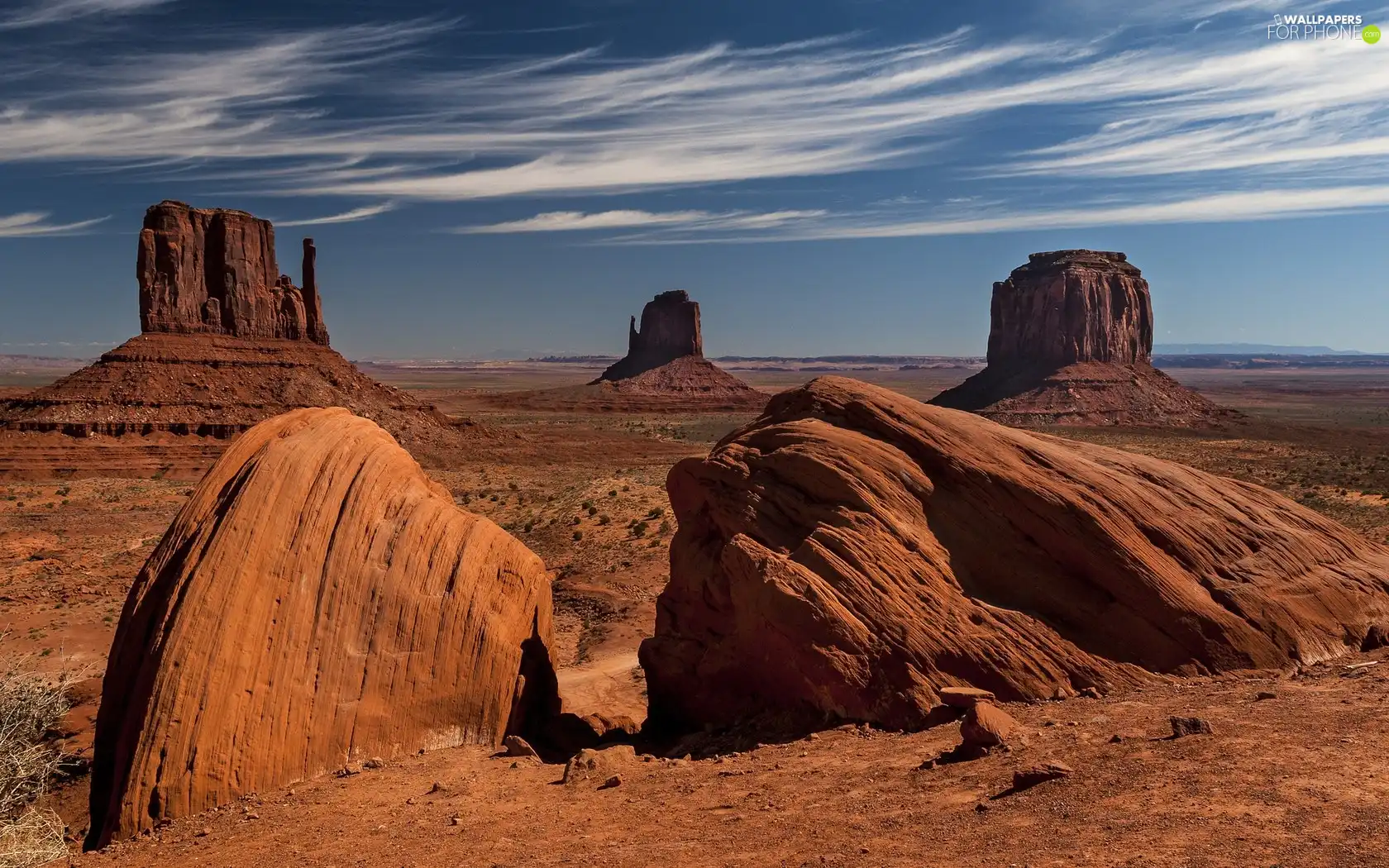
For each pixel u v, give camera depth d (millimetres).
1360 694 12117
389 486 17188
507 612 17094
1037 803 9703
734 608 17156
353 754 14523
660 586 37594
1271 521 17484
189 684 13242
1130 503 16422
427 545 16578
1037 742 11938
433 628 15781
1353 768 9320
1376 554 17969
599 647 29844
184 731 13039
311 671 14500
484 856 10422
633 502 56594
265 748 13664
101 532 53969
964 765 11484
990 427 18250
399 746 15031
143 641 14188
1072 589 15555
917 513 16656
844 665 14695
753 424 20812
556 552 46469
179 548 14852
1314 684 13094
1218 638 14789
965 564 16109
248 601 14156
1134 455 19078
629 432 148250
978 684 14492
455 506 18703
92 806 13844
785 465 17859
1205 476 18938
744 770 12961
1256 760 9891
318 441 16672
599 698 23797
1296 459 99250
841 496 16859
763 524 17375
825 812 10555
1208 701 12789
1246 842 7910
